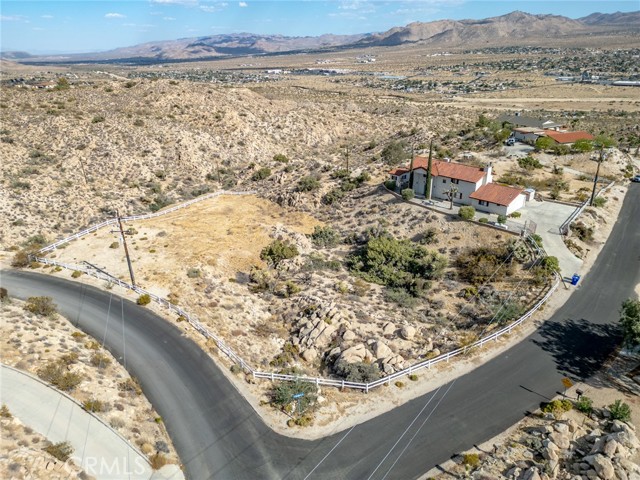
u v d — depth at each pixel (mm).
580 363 41312
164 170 105875
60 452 28438
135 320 47594
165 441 32656
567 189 82812
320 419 35438
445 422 34875
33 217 75750
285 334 48844
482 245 64500
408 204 78750
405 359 43312
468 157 99438
